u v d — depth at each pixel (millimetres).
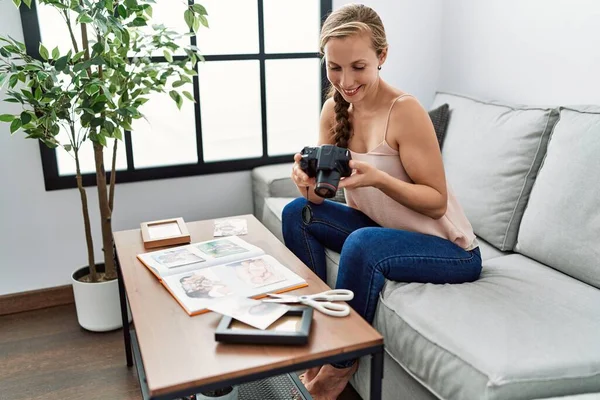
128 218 2496
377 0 2617
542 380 1123
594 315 1346
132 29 2061
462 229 1626
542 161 1828
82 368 1951
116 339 2137
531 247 1735
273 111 2730
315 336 1135
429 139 1511
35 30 2168
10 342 2129
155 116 2504
